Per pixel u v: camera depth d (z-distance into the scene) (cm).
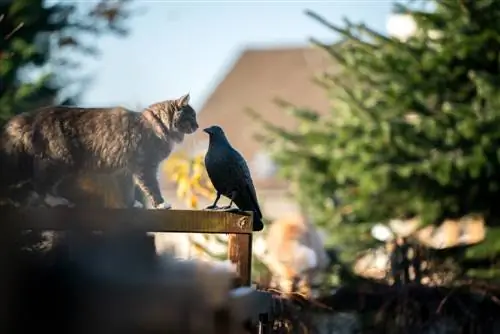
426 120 1338
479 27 1348
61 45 1305
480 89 1281
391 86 1373
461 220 1395
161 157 774
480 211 1369
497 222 1370
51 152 760
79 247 668
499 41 1325
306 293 875
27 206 691
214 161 673
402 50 1381
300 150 1575
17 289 656
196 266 671
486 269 1150
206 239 951
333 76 1514
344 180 1520
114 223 657
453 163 1306
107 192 775
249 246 665
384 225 1441
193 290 661
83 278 663
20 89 1216
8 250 656
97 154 763
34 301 657
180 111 779
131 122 766
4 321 652
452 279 1001
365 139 1389
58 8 1350
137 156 763
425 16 1375
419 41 1392
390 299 904
